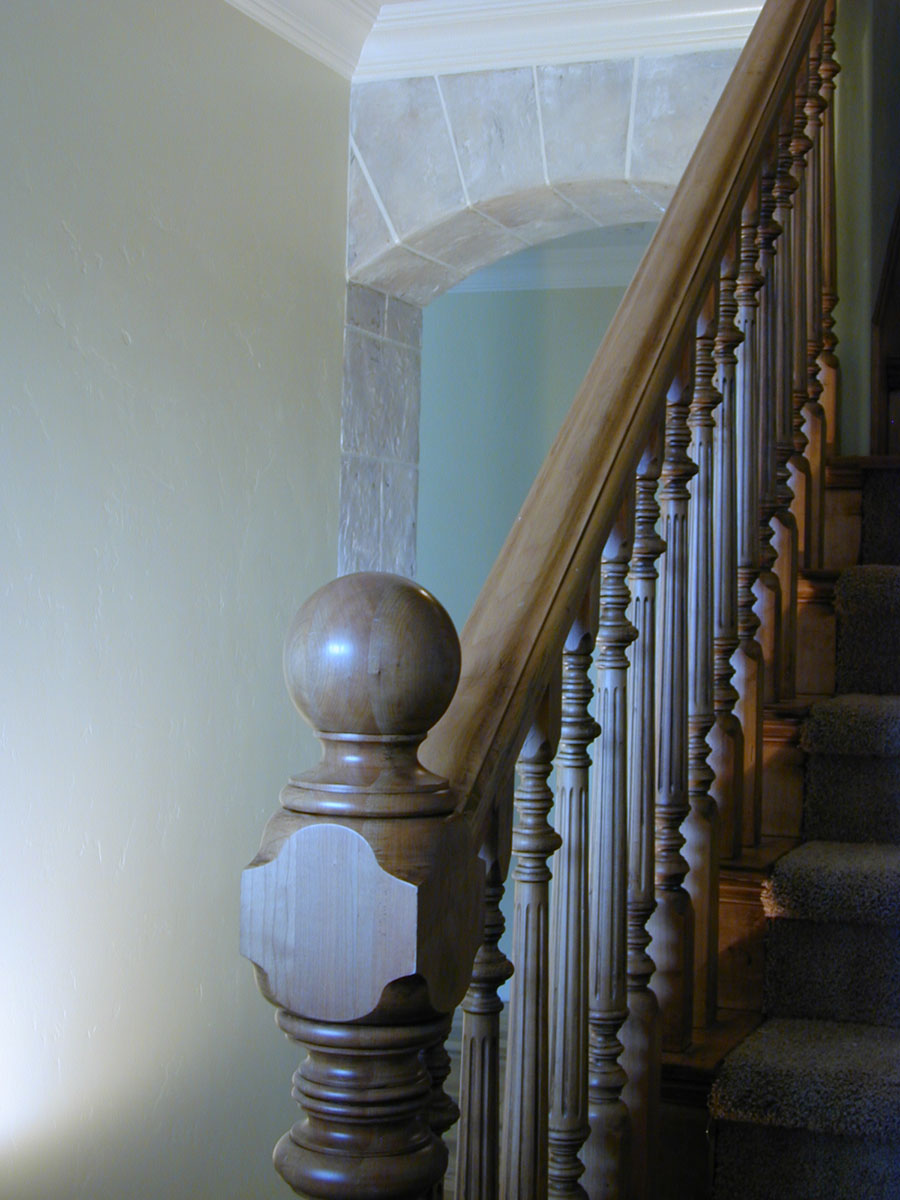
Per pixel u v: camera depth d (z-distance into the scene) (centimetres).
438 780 68
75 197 230
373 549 330
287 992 65
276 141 287
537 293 553
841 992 157
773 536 196
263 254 284
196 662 267
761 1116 135
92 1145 243
